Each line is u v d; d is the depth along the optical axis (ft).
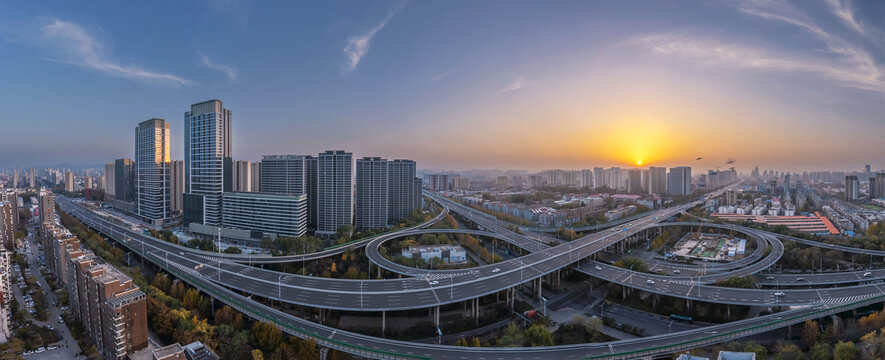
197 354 652.07
